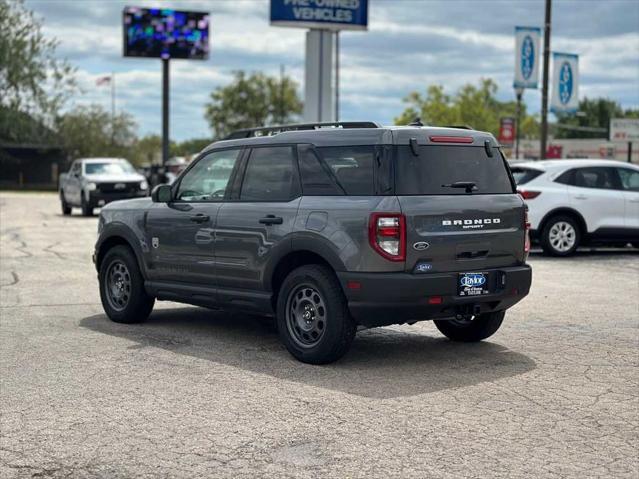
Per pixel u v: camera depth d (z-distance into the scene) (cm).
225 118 9975
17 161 6331
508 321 938
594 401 614
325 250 703
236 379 677
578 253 1691
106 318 955
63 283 1236
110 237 927
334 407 597
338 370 707
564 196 1582
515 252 750
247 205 783
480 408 595
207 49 4594
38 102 5422
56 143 6569
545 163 1639
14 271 1367
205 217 816
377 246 678
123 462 490
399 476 465
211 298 821
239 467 480
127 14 4497
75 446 518
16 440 529
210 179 834
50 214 2959
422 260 690
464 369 713
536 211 1584
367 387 652
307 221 721
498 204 737
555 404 605
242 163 805
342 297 705
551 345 810
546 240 1588
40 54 5419
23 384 660
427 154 708
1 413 584
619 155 7644
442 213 698
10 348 789
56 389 645
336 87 4841
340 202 707
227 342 820
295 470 475
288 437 532
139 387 652
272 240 748
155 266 877
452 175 718
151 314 984
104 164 2861
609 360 745
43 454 504
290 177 755
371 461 489
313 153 741
